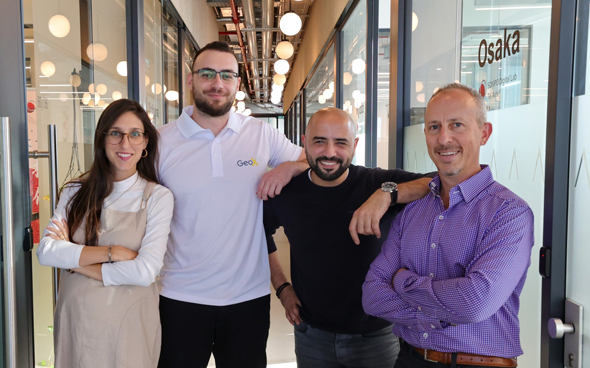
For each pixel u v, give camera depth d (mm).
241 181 1997
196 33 7746
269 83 19141
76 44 2734
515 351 1272
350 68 5668
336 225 1851
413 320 1349
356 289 1854
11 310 1539
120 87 3748
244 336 1992
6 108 1591
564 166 1420
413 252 1435
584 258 1344
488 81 1963
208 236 1936
